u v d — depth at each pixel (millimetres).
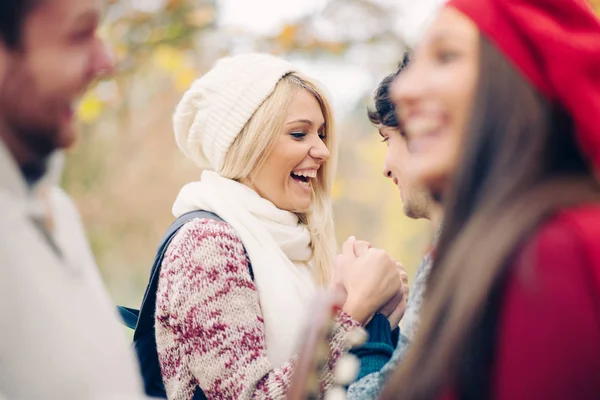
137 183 7441
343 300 1916
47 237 1215
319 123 2246
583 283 1011
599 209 1063
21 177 1192
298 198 2248
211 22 4992
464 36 1140
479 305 1059
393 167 1814
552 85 1096
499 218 1075
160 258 2043
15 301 1124
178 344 1918
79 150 7113
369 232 12492
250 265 2027
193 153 2332
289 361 1821
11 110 1187
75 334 1157
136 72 5656
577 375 1003
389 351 1762
